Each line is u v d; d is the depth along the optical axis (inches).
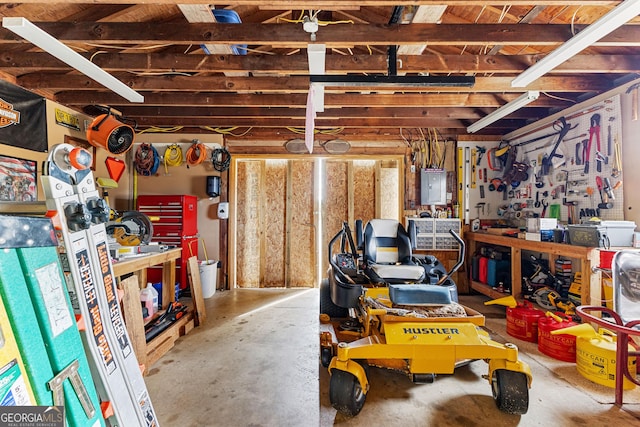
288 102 133.9
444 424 67.6
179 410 71.9
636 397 77.2
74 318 33.2
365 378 70.9
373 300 83.9
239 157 188.2
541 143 150.7
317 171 195.0
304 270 194.4
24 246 28.3
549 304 124.1
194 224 174.9
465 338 69.0
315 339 112.4
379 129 187.9
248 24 84.2
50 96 128.2
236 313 142.7
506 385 69.0
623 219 111.8
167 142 182.2
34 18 89.5
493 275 157.0
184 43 85.2
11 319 25.7
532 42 83.8
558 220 137.9
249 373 88.6
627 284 77.6
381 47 119.8
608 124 117.3
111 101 131.7
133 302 88.2
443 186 180.1
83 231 38.5
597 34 74.6
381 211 192.7
